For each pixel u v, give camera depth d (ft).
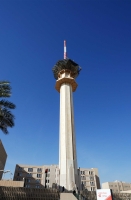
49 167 343.26
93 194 98.89
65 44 222.28
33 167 341.21
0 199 86.17
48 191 94.07
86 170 358.43
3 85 96.43
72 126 153.58
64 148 139.03
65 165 130.41
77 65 199.41
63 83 179.93
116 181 417.90
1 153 238.68
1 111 91.30
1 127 92.63
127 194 103.19
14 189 90.74
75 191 104.99
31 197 89.81
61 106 165.78
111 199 75.61
